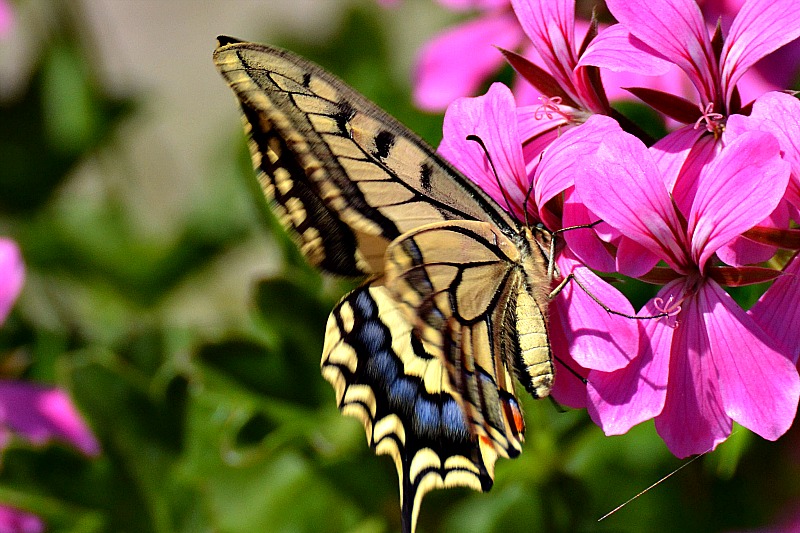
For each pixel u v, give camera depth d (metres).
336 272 0.57
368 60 0.68
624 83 0.61
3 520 0.63
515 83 0.62
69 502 0.62
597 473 0.61
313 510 0.62
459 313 0.57
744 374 0.55
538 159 0.57
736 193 0.55
